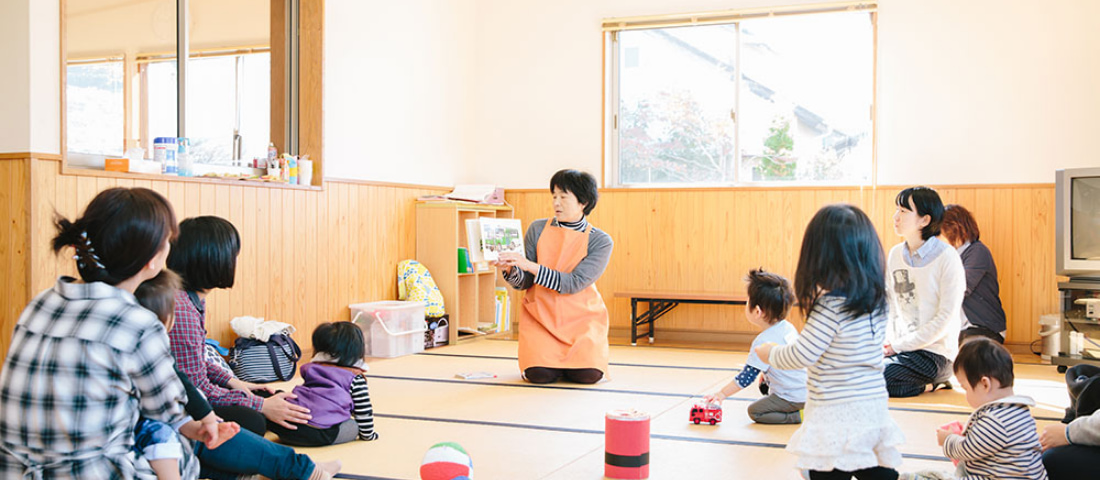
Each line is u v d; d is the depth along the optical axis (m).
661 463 2.58
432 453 2.13
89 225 1.59
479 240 4.05
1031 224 5.02
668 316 5.77
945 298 3.60
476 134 6.27
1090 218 4.25
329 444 2.76
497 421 3.15
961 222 4.71
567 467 2.53
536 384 3.94
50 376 1.53
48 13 3.29
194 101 4.32
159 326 1.65
